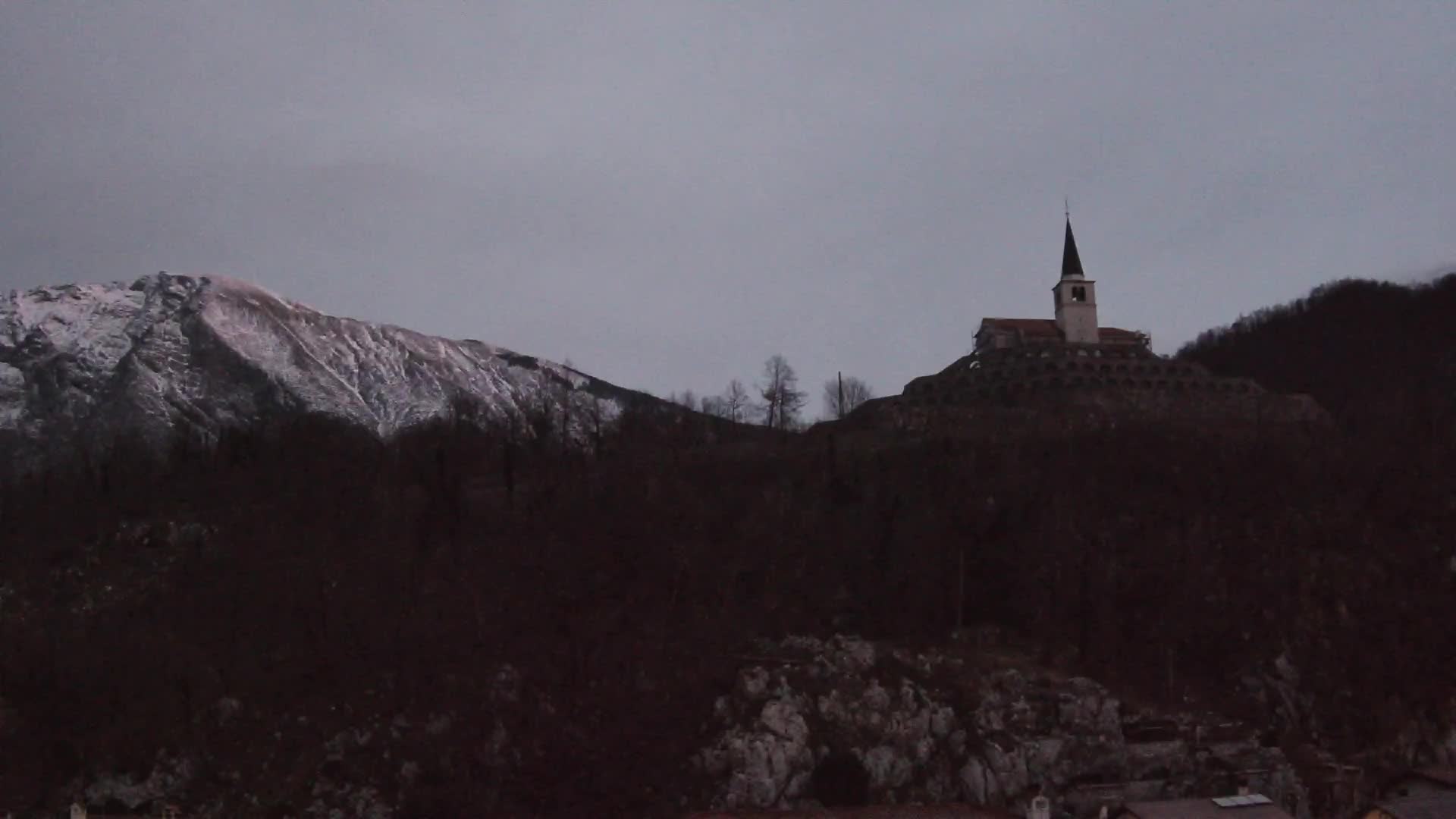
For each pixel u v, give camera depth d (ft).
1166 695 561.43
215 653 557.74
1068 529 644.27
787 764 483.10
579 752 497.87
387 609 585.22
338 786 487.20
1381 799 480.23
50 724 513.86
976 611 614.75
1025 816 456.45
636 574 617.21
